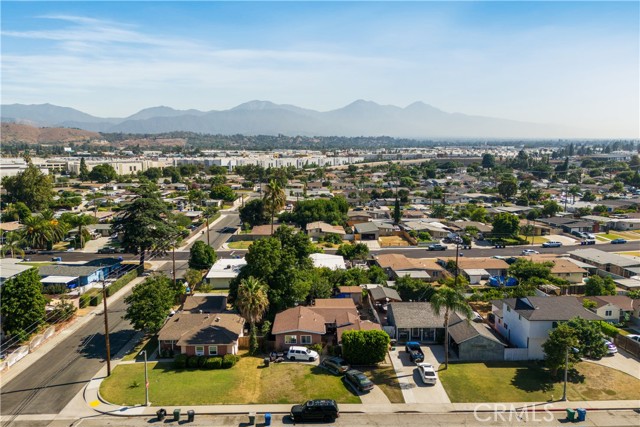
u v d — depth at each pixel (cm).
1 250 9562
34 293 5688
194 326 5506
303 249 7538
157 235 8788
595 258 9194
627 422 4041
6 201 15575
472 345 5241
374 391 4541
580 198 18525
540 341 5219
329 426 3966
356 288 7181
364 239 11850
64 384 4672
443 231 12125
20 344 5500
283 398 4419
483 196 18775
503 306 5903
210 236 12162
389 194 19288
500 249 10838
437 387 4619
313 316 5866
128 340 5794
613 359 5206
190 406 4275
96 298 7088
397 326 5694
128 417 4112
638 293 6969
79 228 10900
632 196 18750
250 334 5391
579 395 4481
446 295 4959
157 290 5741
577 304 5484
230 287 6372
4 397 4428
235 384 4653
